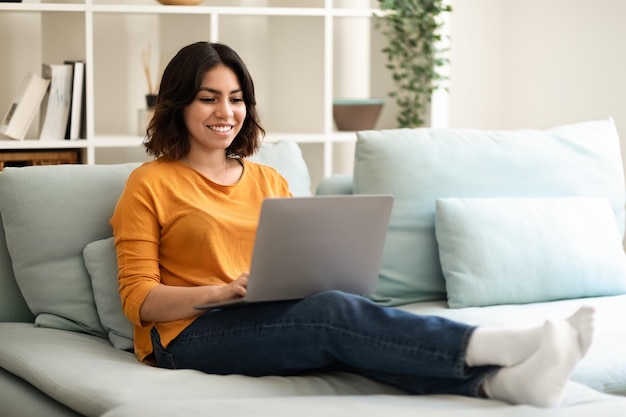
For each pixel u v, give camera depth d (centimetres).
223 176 275
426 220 315
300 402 208
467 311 295
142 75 474
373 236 242
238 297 241
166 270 262
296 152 321
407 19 458
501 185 325
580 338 204
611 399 217
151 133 273
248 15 480
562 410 202
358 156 322
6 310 289
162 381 229
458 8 527
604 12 474
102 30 467
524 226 312
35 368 245
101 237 285
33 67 456
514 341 207
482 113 537
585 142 343
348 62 508
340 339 223
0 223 289
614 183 343
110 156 473
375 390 232
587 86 486
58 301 280
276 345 232
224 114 267
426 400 212
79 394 225
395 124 502
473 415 196
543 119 512
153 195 259
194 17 445
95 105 470
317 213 228
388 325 218
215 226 259
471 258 304
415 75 474
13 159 414
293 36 473
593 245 318
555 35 502
